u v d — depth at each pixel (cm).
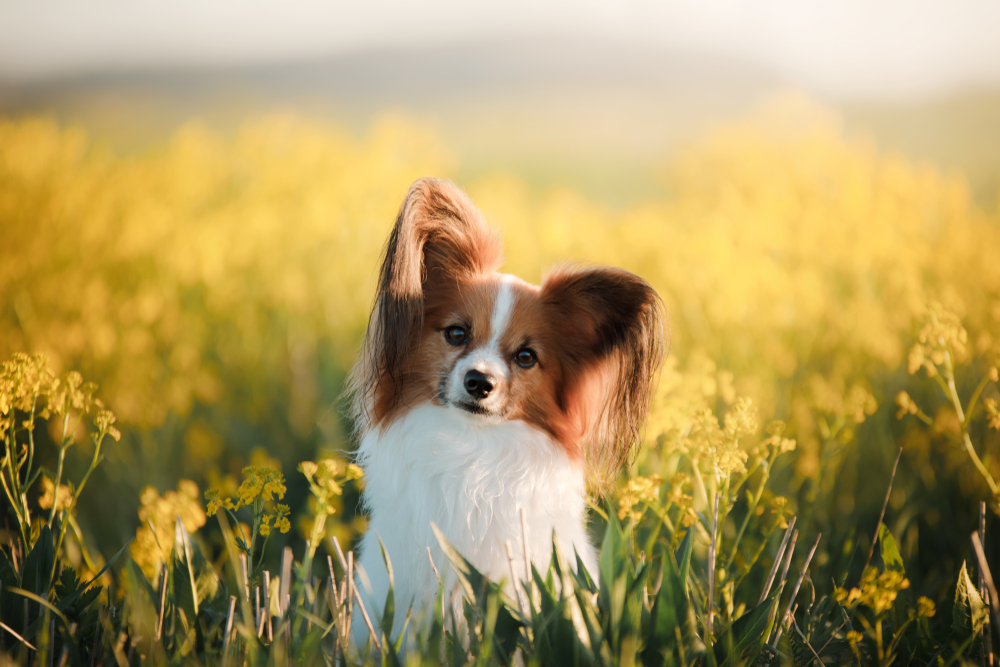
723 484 284
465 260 327
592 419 330
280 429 505
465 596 241
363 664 250
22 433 424
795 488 411
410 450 309
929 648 264
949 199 735
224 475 463
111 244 650
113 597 323
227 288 621
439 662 237
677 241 644
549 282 326
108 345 496
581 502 324
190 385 512
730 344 526
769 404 453
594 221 716
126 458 451
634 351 321
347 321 615
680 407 324
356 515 417
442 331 317
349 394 344
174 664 228
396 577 299
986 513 384
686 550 254
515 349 313
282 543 395
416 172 812
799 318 559
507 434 308
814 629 279
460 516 303
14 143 891
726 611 268
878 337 482
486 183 884
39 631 237
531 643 232
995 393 426
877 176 819
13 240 655
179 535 265
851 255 629
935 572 365
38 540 257
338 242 689
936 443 430
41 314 565
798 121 1052
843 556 333
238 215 724
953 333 312
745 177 859
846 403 368
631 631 225
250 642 223
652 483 281
